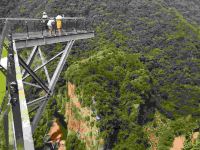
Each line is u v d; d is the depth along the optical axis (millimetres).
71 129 54469
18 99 9133
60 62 34531
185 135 55375
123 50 66938
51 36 32219
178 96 62594
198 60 69938
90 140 50344
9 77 10727
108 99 52125
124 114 52500
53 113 58125
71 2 80562
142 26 75375
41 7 82625
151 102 57781
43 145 52688
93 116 50719
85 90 52875
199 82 66188
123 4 82375
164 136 54969
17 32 29344
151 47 70438
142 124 54719
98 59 59344
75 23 39781
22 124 7898
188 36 74812
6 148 9641
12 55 13617
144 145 51469
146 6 83438
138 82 56906
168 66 67062
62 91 59406
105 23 74562
